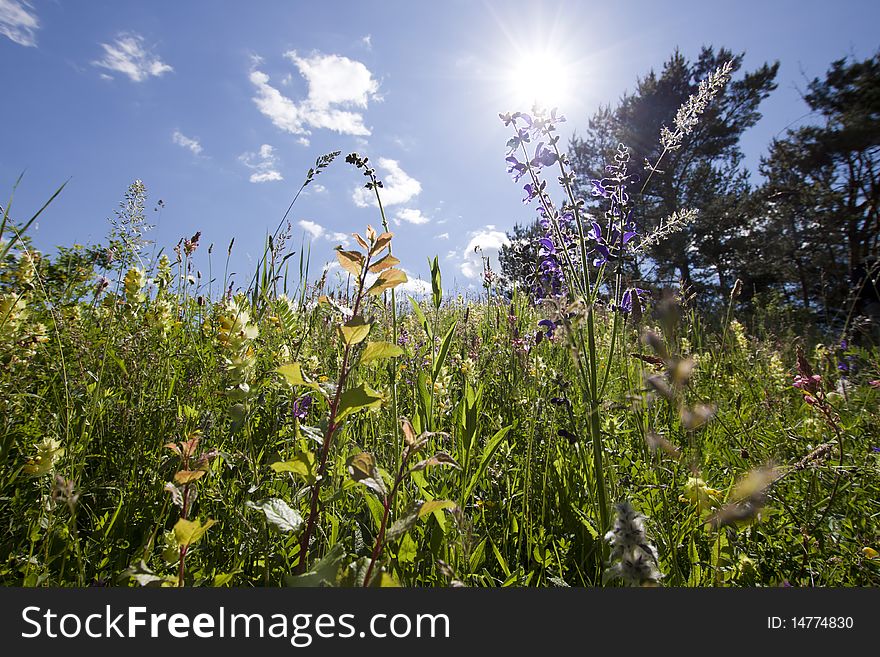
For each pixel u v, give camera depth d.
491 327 5.04
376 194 2.58
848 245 19.09
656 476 2.20
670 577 1.84
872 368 4.62
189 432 2.37
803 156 24.78
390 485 1.88
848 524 2.23
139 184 4.48
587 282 2.24
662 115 30.92
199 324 4.18
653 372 1.69
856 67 24.45
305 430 1.56
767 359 5.15
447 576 1.46
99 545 1.91
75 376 2.72
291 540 1.90
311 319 3.95
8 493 2.14
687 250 25.73
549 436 2.82
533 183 2.55
